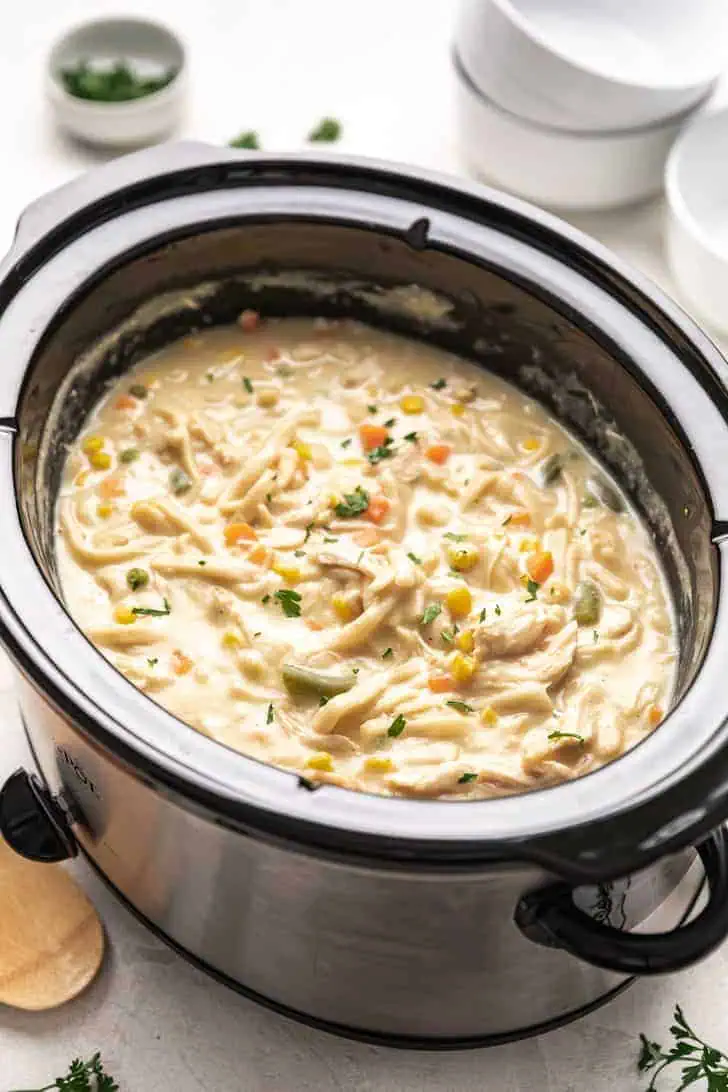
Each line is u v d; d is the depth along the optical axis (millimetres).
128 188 1076
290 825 901
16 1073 1004
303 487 1104
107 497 1097
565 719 1037
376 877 911
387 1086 1010
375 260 1122
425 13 1407
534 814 912
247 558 1069
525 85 1246
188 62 1323
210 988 1029
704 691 958
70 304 1050
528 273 1087
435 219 1099
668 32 1303
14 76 1352
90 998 1022
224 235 1100
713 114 1261
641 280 1073
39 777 1050
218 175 1092
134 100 1324
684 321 1060
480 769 1006
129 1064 1009
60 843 1020
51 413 1075
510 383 1155
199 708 1023
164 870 973
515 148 1273
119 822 969
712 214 1281
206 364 1152
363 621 1042
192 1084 1006
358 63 1379
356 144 1332
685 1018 1032
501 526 1101
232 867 940
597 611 1075
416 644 1049
